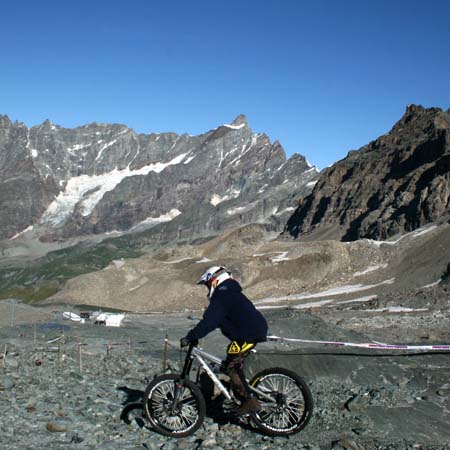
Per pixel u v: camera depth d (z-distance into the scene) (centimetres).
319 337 3328
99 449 821
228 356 884
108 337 3597
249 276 11806
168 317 8094
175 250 15962
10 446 811
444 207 14412
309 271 11369
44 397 1130
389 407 1150
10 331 3556
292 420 906
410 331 4822
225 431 924
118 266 13612
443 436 1004
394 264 10562
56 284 17262
